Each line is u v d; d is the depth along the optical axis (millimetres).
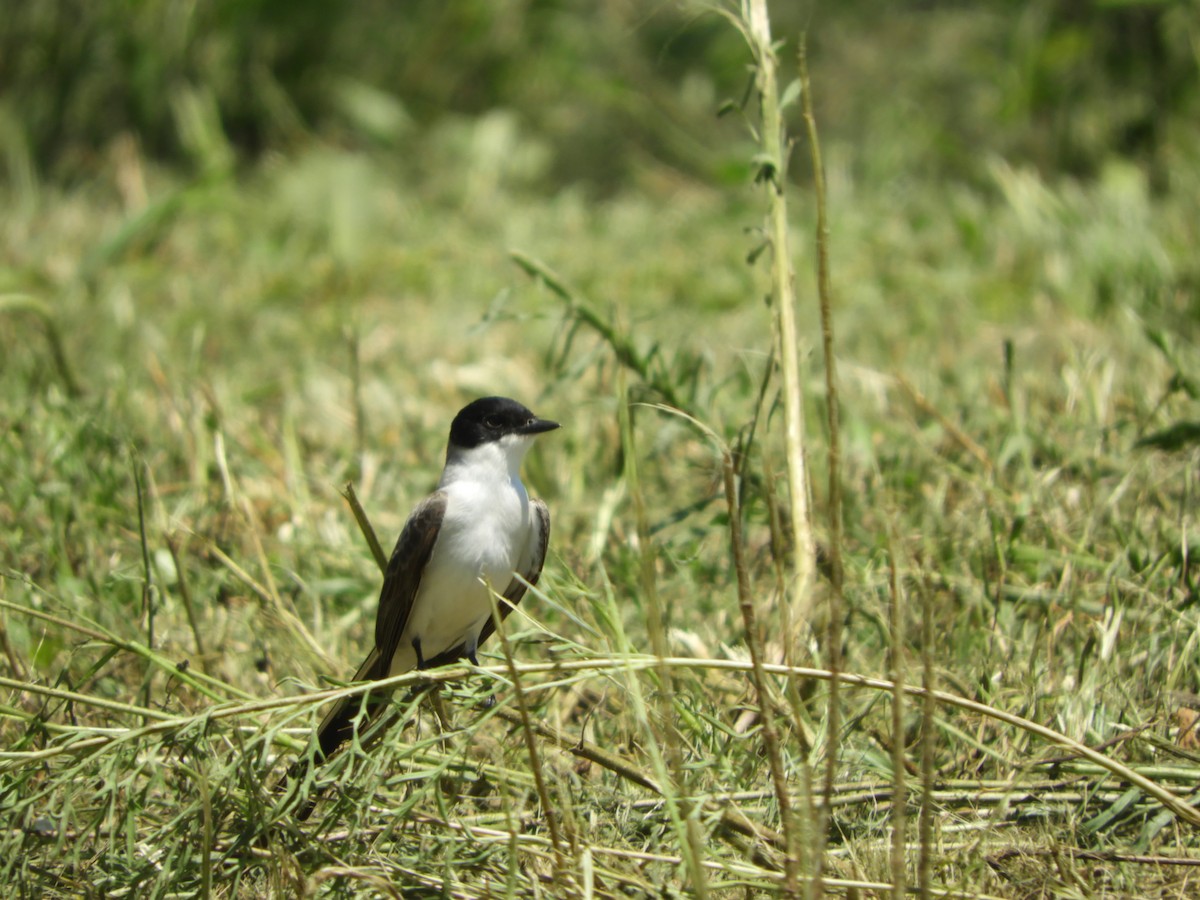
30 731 6922
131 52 23359
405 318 17031
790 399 8492
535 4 25062
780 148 8633
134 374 14281
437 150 23359
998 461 10406
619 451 10383
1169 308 13922
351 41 24672
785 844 6203
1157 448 10320
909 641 8695
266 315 17000
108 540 10391
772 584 9625
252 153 24031
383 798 7188
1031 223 17547
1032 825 7051
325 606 9938
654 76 24344
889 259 17938
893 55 23062
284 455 12328
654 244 19422
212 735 7059
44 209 21000
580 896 6207
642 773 6949
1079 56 21266
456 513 8242
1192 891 6582
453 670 6664
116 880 6781
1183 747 7523
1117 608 8328
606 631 8750
